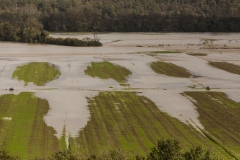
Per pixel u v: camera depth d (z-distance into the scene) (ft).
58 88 363.35
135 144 239.71
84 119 281.13
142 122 277.85
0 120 273.75
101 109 303.68
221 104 323.37
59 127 264.93
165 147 179.01
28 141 240.53
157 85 382.63
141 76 418.92
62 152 187.62
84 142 241.76
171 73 435.53
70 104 313.73
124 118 285.02
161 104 319.68
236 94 354.95
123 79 404.77
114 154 188.55
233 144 242.99
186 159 174.81
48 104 312.91
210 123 279.69
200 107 314.55
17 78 396.57
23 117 281.74
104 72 433.89
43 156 218.79
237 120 286.66
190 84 389.39
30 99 324.60
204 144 241.96
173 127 270.05
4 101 316.60
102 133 256.32
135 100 329.11
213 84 390.83
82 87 368.48
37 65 460.14
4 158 179.22
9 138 243.40
